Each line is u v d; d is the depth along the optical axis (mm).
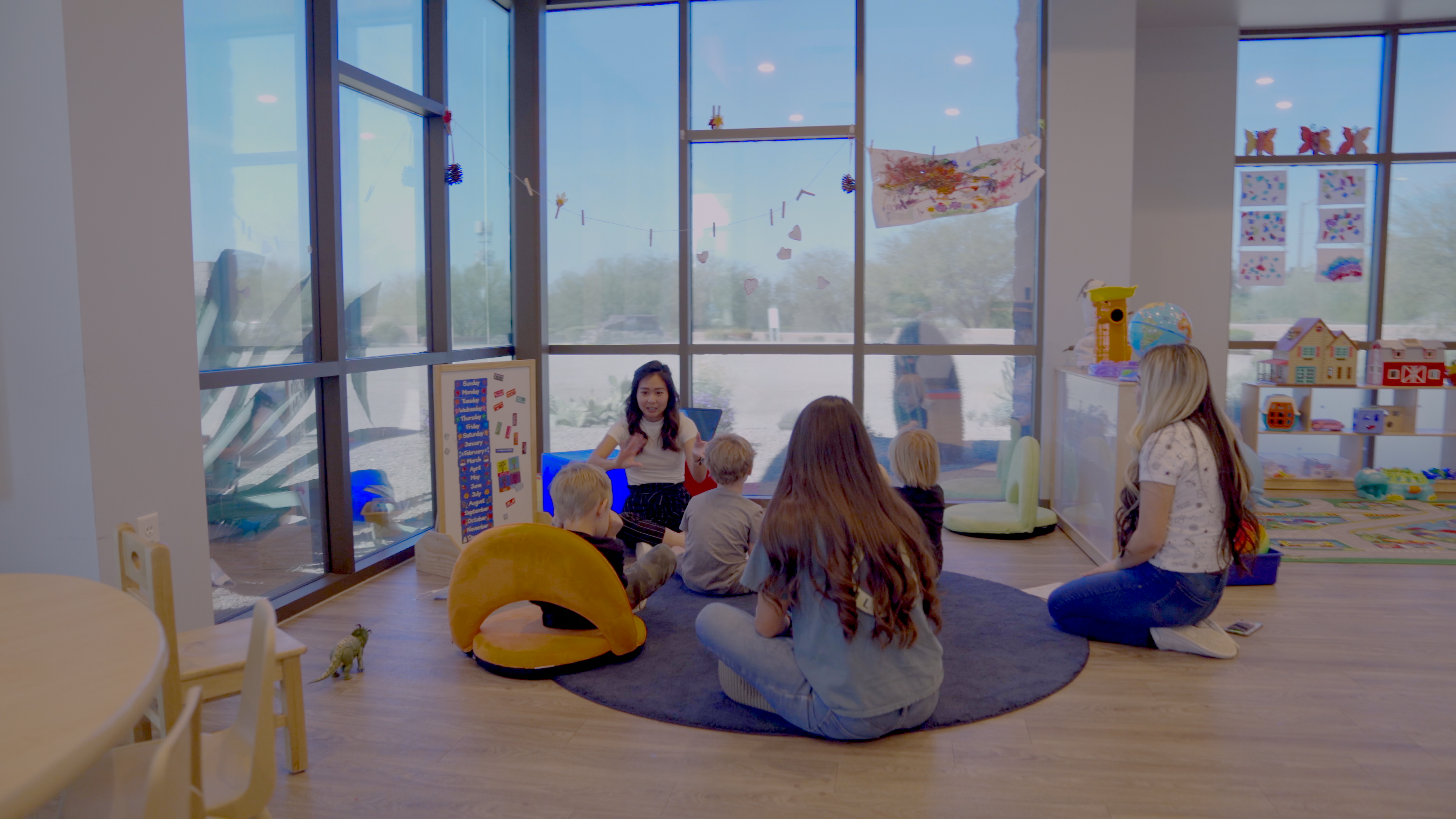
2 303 2320
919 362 5137
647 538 3705
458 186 4598
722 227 5230
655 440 3941
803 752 2211
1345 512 4941
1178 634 2861
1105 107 4730
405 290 4234
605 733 2326
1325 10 5316
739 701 2455
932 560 2174
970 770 2113
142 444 2457
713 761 2170
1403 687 2592
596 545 2846
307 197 3533
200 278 2994
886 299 5148
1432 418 5812
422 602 3490
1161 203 5723
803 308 5215
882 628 2062
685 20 5066
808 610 2162
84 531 2330
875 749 2219
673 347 5301
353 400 3822
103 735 1024
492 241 4980
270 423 3344
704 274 5277
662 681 2635
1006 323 5047
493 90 4934
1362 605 3350
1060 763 2145
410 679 2701
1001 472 5121
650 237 5258
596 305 5355
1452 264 5727
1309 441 5891
